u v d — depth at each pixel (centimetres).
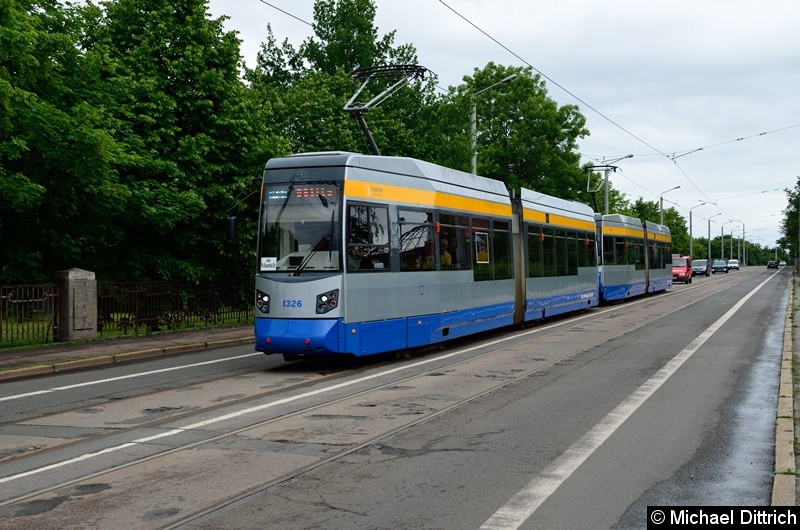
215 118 2562
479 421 916
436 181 1642
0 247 2323
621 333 1983
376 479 677
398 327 1470
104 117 2278
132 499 631
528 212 2183
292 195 1384
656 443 797
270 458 755
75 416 1009
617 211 7706
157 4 2594
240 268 2733
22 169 2186
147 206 2303
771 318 2442
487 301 1853
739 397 1057
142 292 2205
